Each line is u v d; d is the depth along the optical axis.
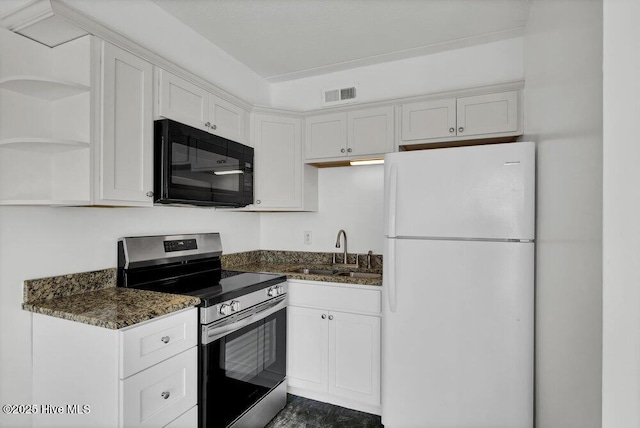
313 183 2.86
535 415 1.64
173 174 1.75
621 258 0.79
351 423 2.11
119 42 1.54
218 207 2.35
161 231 2.10
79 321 1.30
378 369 2.13
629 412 0.79
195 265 2.27
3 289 1.39
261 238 3.10
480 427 1.69
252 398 1.93
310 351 2.32
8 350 1.40
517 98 2.11
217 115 2.17
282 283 2.26
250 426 1.91
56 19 1.34
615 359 0.80
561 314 1.17
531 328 1.62
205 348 1.59
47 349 1.41
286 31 2.25
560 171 1.19
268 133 2.59
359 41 2.37
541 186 1.53
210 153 2.03
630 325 0.78
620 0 0.79
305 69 2.82
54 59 1.55
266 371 2.08
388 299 1.89
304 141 2.70
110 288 1.77
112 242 1.82
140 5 1.88
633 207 0.79
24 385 1.44
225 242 2.66
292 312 2.37
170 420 1.43
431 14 2.04
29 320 1.46
